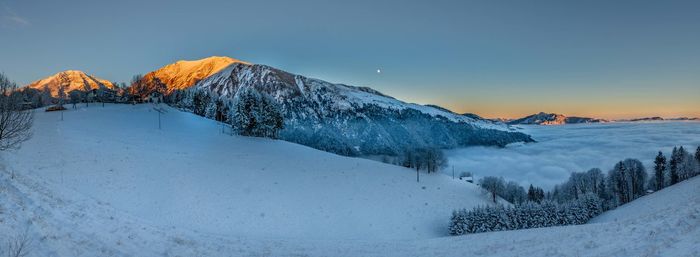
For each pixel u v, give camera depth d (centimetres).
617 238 2188
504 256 2478
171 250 2248
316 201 6619
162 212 4884
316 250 3028
